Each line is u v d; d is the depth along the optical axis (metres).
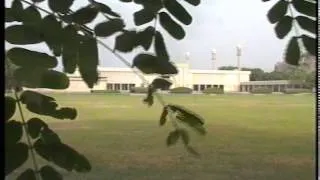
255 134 23.58
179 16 3.91
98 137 20.72
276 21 3.99
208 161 14.73
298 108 40.72
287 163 15.01
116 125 26.34
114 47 3.57
